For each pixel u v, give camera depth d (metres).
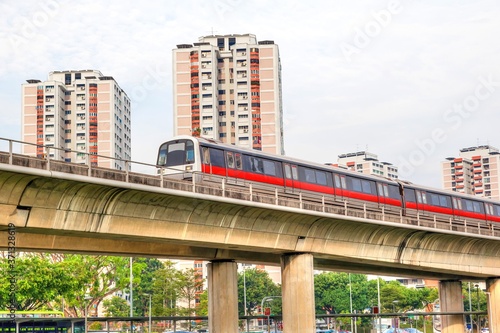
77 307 88.56
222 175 50.09
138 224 39.91
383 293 152.75
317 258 58.94
